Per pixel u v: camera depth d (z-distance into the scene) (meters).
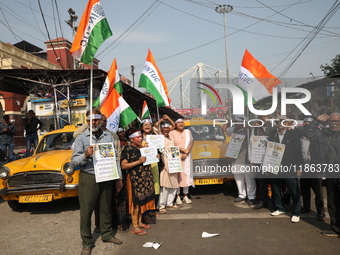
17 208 5.89
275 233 4.26
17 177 5.46
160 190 5.40
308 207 5.18
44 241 4.21
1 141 9.31
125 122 6.59
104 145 3.81
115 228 4.65
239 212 5.32
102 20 4.18
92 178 3.77
